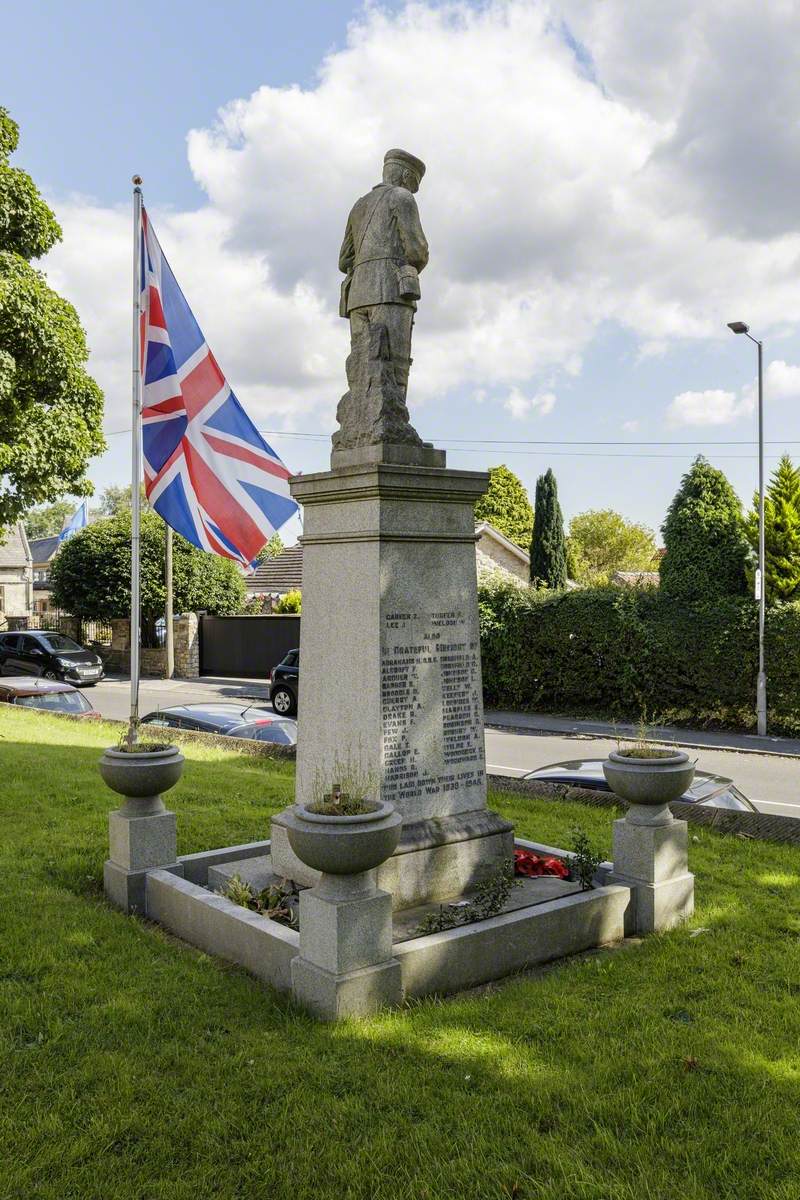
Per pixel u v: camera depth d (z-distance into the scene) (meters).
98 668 31.59
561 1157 3.34
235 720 14.03
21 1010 4.47
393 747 5.71
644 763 5.69
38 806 8.81
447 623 6.05
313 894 4.51
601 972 4.99
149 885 5.95
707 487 21.48
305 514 6.23
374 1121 3.59
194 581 36.00
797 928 5.71
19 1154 3.38
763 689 19.16
